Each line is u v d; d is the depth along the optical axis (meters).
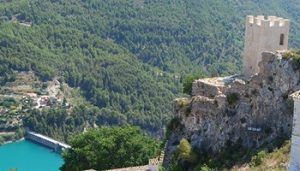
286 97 83.81
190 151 92.25
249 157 83.94
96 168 120.56
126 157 121.81
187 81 104.88
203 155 91.69
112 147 122.00
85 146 123.25
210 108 93.38
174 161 93.62
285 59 85.06
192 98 97.75
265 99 86.56
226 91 92.88
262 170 75.81
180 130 98.69
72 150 126.44
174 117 100.75
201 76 106.88
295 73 83.38
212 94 95.06
